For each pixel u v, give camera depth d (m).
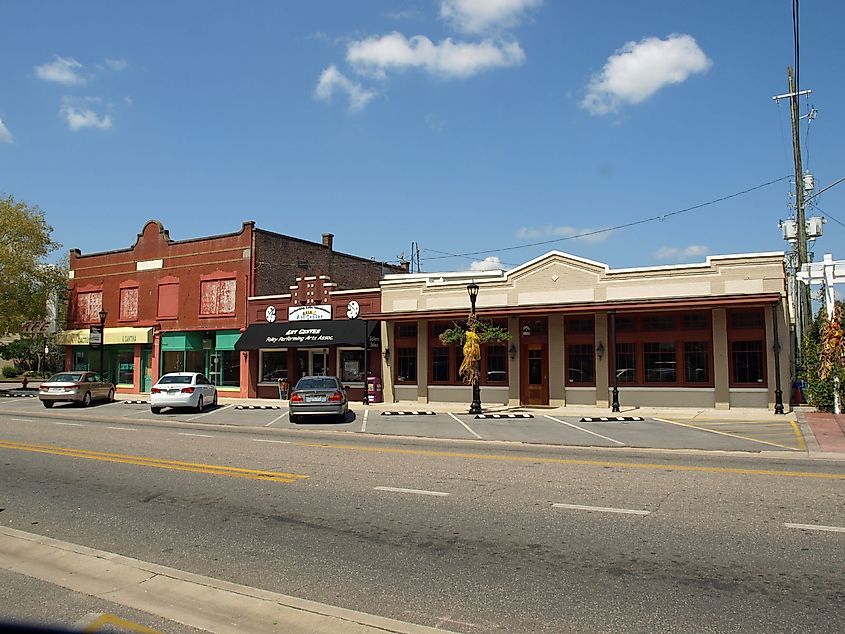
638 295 25.61
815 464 12.51
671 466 12.18
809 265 23.34
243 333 34.78
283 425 21.67
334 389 22.53
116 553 7.24
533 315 27.20
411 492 10.02
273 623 5.19
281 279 37.66
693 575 6.19
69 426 20.91
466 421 22.30
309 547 7.33
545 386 27.38
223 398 35.38
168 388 26.33
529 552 7.00
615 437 17.44
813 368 23.64
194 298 37.75
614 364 24.12
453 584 6.08
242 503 9.48
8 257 40.62
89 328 41.56
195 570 6.64
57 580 6.26
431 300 30.11
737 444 15.70
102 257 42.25
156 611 5.47
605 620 5.20
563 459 13.23
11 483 11.12
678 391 24.94
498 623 5.19
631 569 6.39
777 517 8.19
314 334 31.97
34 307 42.44
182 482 11.04
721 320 24.36
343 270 43.00
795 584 5.91
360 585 6.11
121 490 10.46
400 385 30.55
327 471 11.95
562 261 27.16
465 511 8.79
